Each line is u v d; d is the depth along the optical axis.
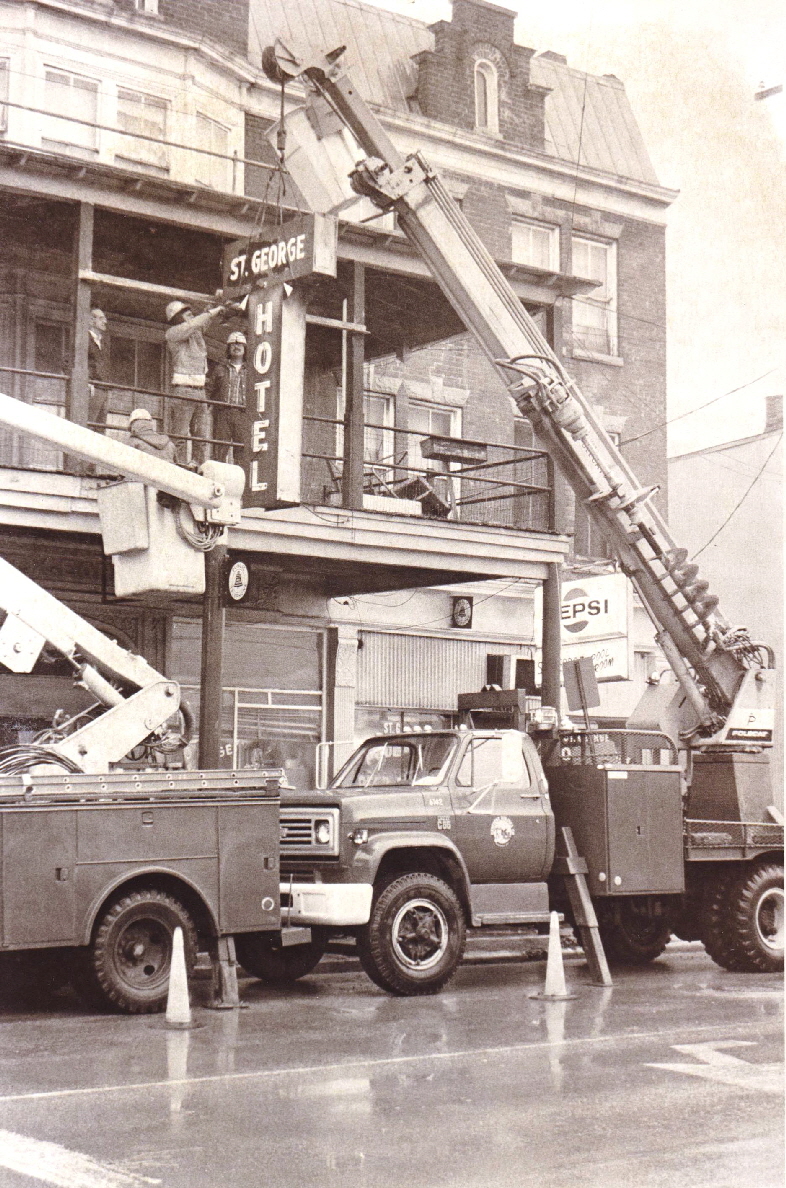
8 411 11.20
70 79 18.12
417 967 11.52
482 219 22.45
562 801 13.09
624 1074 8.12
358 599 20.19
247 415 14.85
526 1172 5.95
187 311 15.88
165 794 10.57
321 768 19.58
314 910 11.10
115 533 12.22
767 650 14.80
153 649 18.09
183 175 18.89
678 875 13.13
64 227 15.81
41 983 11.59
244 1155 6.22
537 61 24.16
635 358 24.11
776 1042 9.27
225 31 19.95
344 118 14.86
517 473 22.75
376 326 19.61
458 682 21.42
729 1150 6.36
